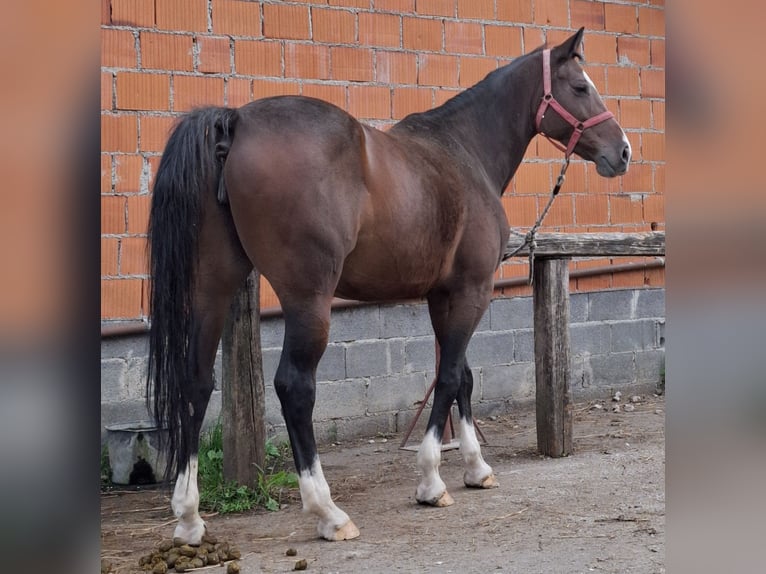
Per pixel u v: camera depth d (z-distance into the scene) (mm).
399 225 3346
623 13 6809
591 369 6660
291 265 3043
